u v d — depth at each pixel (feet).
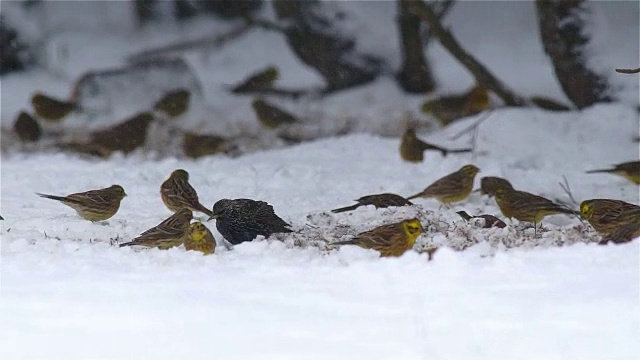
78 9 104.32
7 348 28.14
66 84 97.50
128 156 74.54
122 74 90.12
